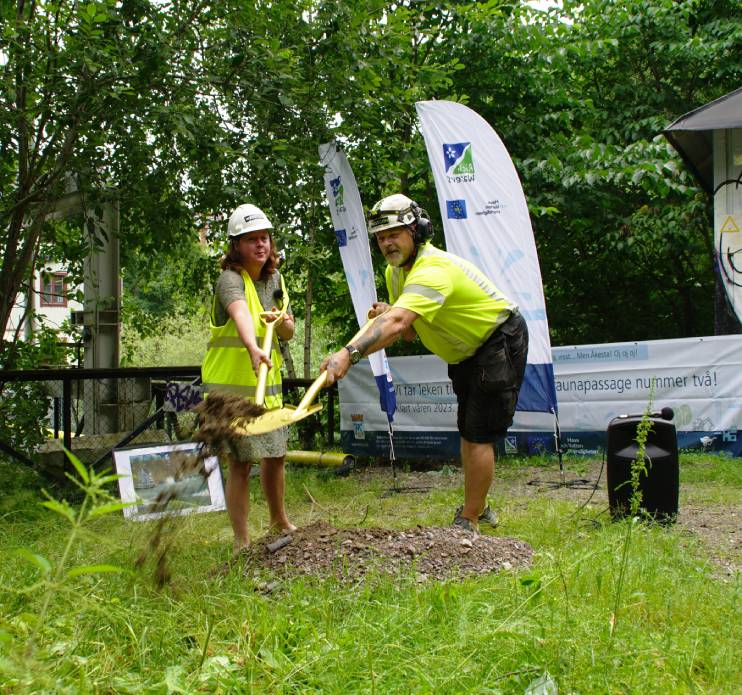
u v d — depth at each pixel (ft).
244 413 12.13
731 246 31.50
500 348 15.75
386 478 28.09
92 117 24.68
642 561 12.36
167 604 10.30
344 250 27.12
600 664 8.14
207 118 25.22
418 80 30.81
